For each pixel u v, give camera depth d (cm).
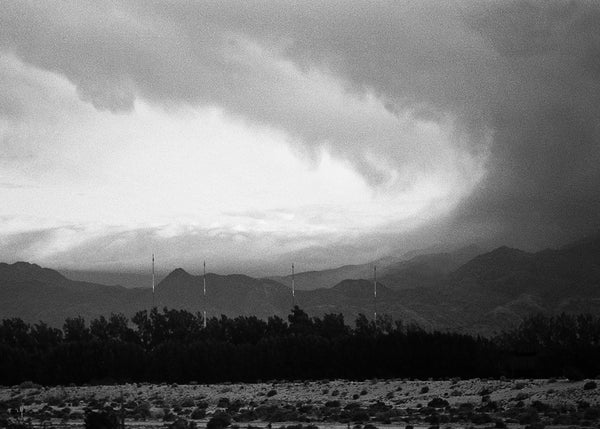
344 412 12800
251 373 18862
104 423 11125
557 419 10644
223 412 12681
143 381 19050
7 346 19250
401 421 11469
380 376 18425
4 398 16750
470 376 18162
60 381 18950
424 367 18362
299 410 13275
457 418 11475
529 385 13988
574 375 14112
